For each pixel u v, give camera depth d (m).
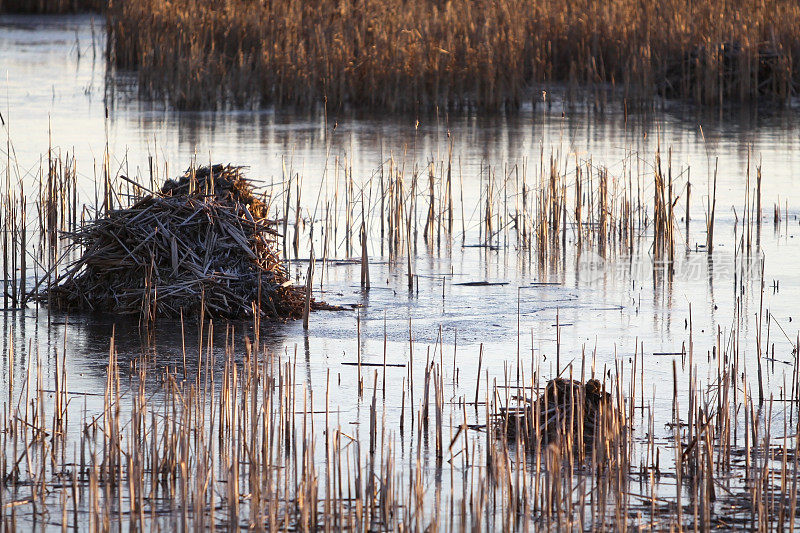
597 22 75.25
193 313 26.91
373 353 23.75
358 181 43.16
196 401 18.58
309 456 17.19
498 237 36.09
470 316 27.06
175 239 27.31
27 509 15.79
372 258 34.28
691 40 73.31
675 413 19.44
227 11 76.69
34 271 30.42
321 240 36.25
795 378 21.80
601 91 72.81
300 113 65.31
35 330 25.53
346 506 15.96
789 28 72.88
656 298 28.94
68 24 111.25
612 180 42.88
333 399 20.61
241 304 27.08
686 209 38.91
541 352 23.73
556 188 38.81
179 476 16.75
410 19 73.44
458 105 68.50
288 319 26.94
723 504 16.17
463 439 18.64
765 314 27.09
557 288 30.23
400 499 16.30
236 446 18.11
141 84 71.38
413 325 26.16
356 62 69.56
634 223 38.28
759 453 18.03
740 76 69.62
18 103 63.34
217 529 15.22
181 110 64.69
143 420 18.12
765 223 38.34
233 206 28.58
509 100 69.19
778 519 15.34
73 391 20.81
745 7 78.25
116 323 26.31
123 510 15.85
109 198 32.50
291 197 40.47
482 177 44.53
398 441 18.55
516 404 20.00
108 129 55.47
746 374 22.16
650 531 15.22
